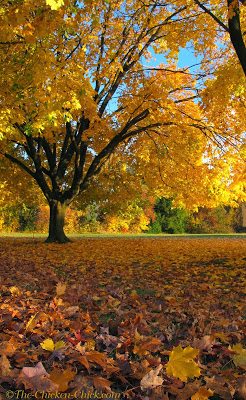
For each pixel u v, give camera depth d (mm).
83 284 6629
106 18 12492
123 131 15023
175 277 7734
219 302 5355
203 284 6664
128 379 2533
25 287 5926
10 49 9375
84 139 12984
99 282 6949
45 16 6840
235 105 11031
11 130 10672
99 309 4551
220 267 9234
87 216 34469
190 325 4062
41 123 9508
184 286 6727
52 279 6594
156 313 4430
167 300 5238
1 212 31406
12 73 9273
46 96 8625
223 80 9461
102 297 5312
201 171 16094
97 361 2574
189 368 2422
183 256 11906
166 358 3006
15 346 2836
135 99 13766
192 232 39812
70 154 17078
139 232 35938
